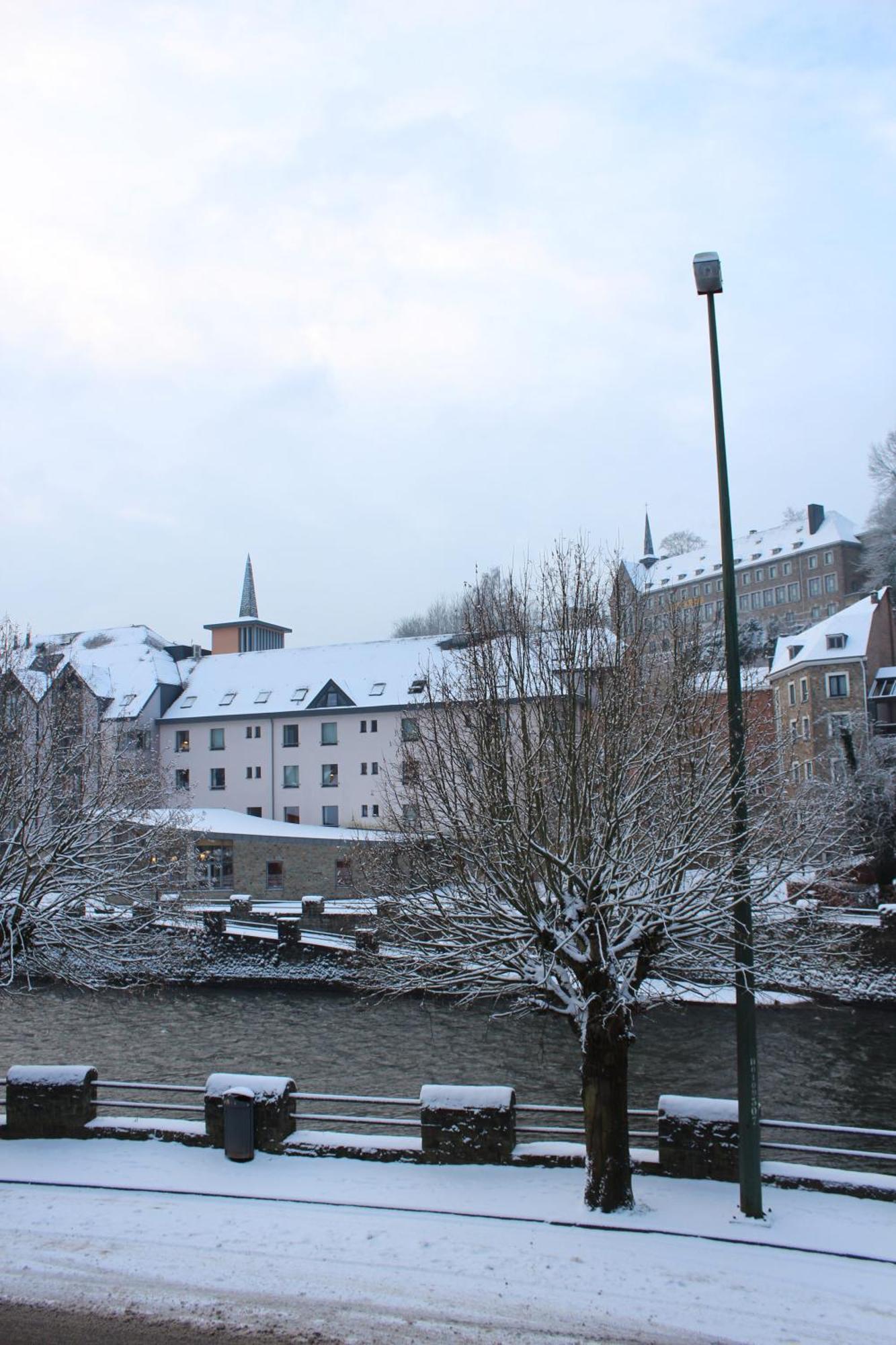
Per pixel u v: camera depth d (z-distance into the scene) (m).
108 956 22.48
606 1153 12.67
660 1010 35.03
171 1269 11.12
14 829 21.70
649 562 130.88
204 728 69.12
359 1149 14.59
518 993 14.99
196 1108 15.79
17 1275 11.01
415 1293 10.51
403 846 25.09
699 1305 10.18
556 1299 10.36
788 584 112.50
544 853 13.04
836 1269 10.96
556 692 17.30
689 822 13.44
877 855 39.94
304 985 41.31
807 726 58.72
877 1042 30.75
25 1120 15.62
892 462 82.38
